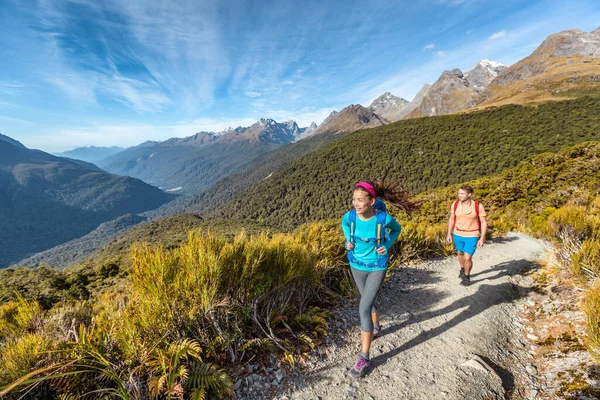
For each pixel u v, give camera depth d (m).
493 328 3.20
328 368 2.48
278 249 3.44
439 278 4.97
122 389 1.81
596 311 2.24
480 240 4.36
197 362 2.22
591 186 12.05
